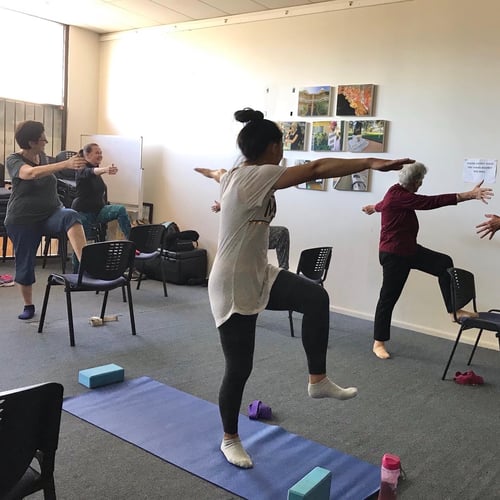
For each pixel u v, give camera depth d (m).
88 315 4.64
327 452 2.61
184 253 6.12
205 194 6.49
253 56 5.91
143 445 2.56
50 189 4.30
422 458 2.64
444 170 4.73
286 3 5.45
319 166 2.13
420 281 4.87
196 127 6.51
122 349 3.88
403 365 3.99
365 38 5.09
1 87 6.61
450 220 4.70
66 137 7.25
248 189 2.19
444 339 4.71
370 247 5.18
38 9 6.42
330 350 4.23
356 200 5.23
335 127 5.30
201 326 4.57
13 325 4.22
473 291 4.05
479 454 2.72
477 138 4.55
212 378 3.46
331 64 5.33
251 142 2.28
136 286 5.86
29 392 1.42
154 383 3.29
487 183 4.52
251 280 2.22
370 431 2.90
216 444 2.62
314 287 2.26
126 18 6.54
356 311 5.30
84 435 2.64
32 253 4.32
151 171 7.00
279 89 5.73
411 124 4.88
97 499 2.15
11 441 1.43
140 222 6.68
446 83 4.67
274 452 2.58
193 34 6.42
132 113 7.14
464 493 2.36
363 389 3.48
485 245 4.55
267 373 3.62
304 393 3.34
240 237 2.22
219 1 5.58
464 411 3.24
